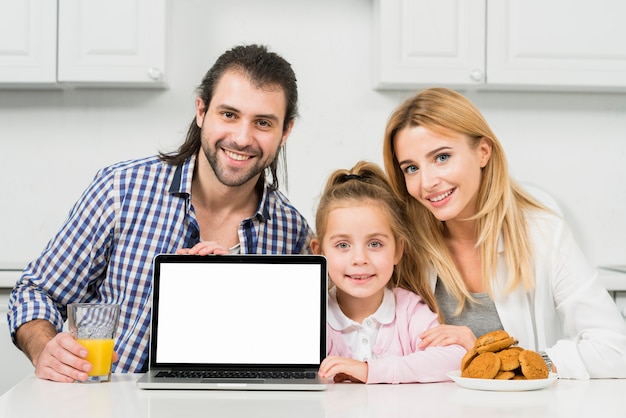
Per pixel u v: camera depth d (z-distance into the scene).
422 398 1.01
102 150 2.59
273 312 1.20
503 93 2.65
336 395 1.04
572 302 1.40
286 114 1.52
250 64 1.45
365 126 2.65
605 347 1.23
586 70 2.45
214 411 0.92
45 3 2.35
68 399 1.01
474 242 1.50
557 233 1.45
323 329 1.20
